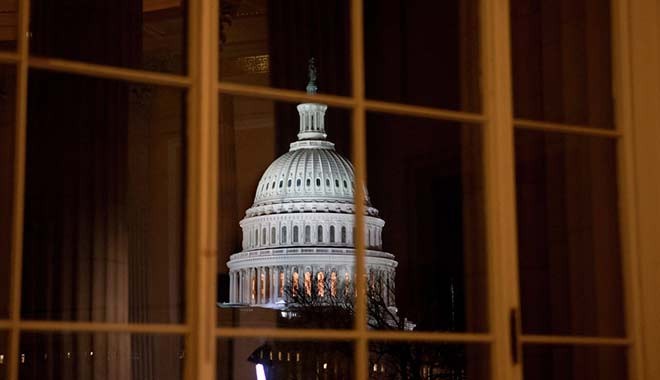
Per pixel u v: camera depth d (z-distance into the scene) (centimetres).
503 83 358
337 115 1142
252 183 1578
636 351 366
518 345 347
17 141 304
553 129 365
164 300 1409
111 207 853
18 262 299
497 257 350
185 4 345
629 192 373
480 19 363
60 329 298
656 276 371
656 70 376
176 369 1253
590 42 392
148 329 305
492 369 345
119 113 867
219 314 1116
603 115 384
